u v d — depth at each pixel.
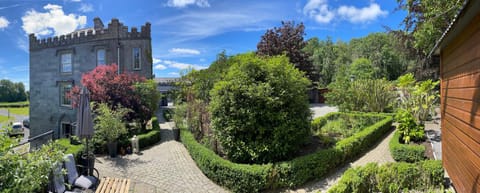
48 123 18.30
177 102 12.30
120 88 10.39
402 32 14.70
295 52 20.94
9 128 3.17
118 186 4.23
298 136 5.89
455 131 3.94
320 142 7.04
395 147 6.38
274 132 5.55
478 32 2.87
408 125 7.45
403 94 10.48
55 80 18.03
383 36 33.41
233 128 5.62
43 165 3.11
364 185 4.23
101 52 16.66
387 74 30.89
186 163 6.81
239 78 5.79
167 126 13.16
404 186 4.46
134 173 6.07
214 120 5.96
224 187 5.20
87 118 6.00
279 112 5.63
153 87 12.06
